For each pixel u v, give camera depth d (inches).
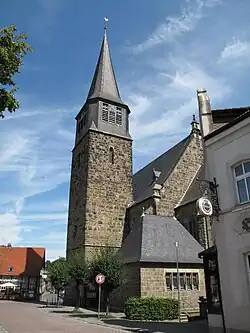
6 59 354.9
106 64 1710.1
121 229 1435.8
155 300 820.6
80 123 1663.4
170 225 1103.0
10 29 363.6
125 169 1537.9
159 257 940.0
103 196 1441.9
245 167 534.9
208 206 543.5
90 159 1465.3
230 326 498.9
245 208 509.7
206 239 1106.1
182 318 827.4
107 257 909.2
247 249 493.0
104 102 1588.3
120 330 619.2
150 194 1347.2
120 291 992.2
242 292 490.3
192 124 1510.8
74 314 967.0
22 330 631.8
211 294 568.1
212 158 589.6
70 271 1080.2
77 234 1421.0
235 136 552.4
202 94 653.9
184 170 1400.1
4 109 370.0
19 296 2222.0
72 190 1583.4
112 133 1551.4
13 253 2420.0
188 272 970.1
